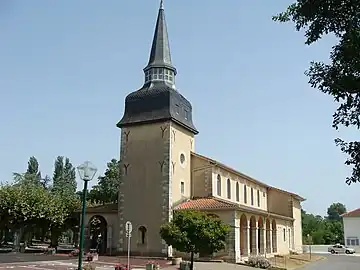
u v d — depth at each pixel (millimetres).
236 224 34281
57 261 31906
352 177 9375
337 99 9234
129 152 38750
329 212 147625
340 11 8672
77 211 45375
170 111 37969
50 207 44312
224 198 42250
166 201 36094
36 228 50062
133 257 35250
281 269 33469
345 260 49375
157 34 41656
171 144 37500
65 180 82312
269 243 44094
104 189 59719
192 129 41031
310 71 9438
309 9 8883
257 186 53344
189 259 34062
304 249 67312
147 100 39000
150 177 37312
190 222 26891
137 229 36656
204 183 39750
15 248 47125
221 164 40969
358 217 74188
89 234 39719
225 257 33719
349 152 9352
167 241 27344
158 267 27016
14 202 43031
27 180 57688
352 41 8203
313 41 9156
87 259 32000
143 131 38656
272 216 44469
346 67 8906
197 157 40625
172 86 40406
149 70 40531
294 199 57312
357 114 9125
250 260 33344
